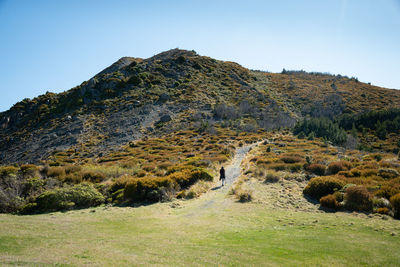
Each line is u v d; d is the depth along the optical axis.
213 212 12.90
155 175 23.94
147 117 55.34
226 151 34.47
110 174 25.47
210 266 6.06
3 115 68.25
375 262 6.52
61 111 62.72
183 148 38.66
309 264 6.33
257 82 94.75
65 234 9.32
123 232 9.97
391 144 45.56
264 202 14.35
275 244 7.95
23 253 6.79
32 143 49.06
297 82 102.38
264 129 52.31
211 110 61.16
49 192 15.88
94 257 6.62
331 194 14.73
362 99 79.75
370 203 12.48
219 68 95.44
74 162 36.03
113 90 68.88
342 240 8.29
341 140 44.66
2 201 14.92
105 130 50.34
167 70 83.56
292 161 25.83
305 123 52.94
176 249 7.52
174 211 13.81
